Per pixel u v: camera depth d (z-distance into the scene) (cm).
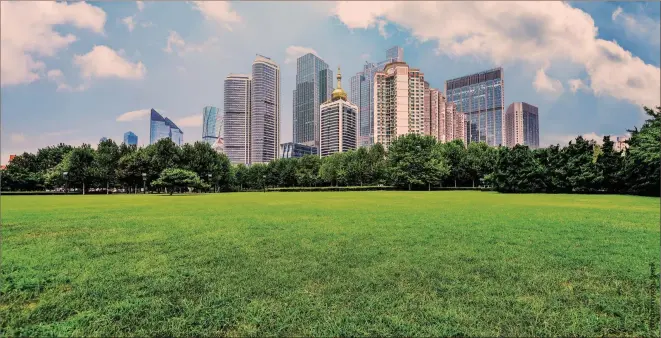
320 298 437
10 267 596
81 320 378
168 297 445
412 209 1769
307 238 871
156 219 1354
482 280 507
